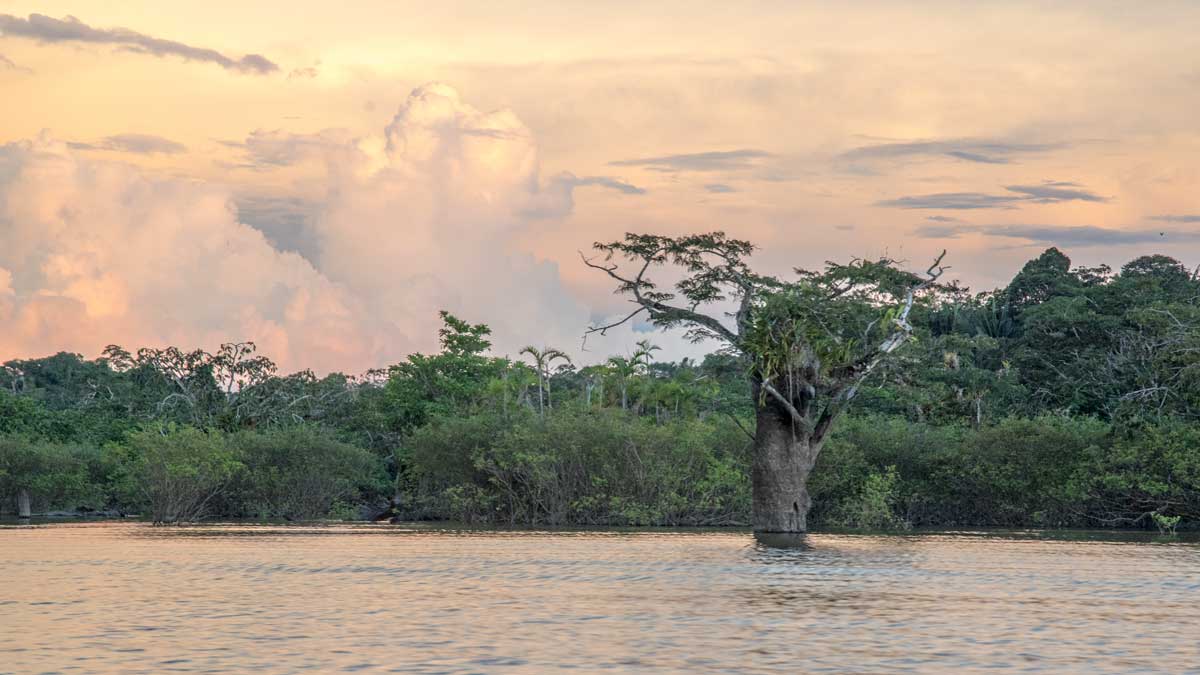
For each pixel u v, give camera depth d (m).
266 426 89.62
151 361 99.25
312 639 18.48
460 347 83.38
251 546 40.69
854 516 57.34
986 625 20.14
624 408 71.62
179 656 16.89
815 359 48.78
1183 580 28.05
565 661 16.61
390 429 82.88
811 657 16.97
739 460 58.47
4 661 16.50
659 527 55.88
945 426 67.62
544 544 41.69
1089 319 81.44
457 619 20.84
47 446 72.25
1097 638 18.69
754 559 34.28
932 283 52.09
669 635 18.98
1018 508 57.91
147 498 67.38
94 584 26.92
